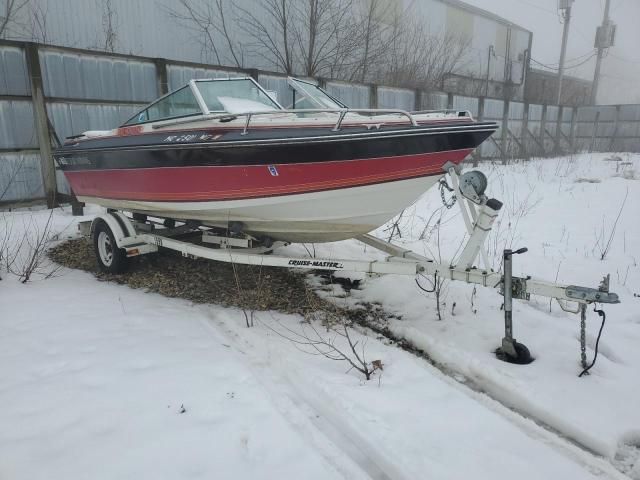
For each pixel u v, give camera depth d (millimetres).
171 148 3713
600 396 2586
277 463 2043
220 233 4484
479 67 21172
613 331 3434
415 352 3230
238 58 12484
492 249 5426
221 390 2582
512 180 10961
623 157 16531
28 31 9156
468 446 2189
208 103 3883
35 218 6559
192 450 2107
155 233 4656
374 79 15062
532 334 3311
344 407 2441
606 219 6938
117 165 4391
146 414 2352
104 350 3010
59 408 2393
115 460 2035
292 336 3309
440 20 18375
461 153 3213
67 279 4504
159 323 3467
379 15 15125
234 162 3432
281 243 4328
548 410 2463
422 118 3666
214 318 3693
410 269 3277
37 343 3100
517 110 16703
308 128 3346
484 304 3865
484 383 2818
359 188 3234
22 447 2107
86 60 7363
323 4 13336
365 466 2107
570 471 2059
